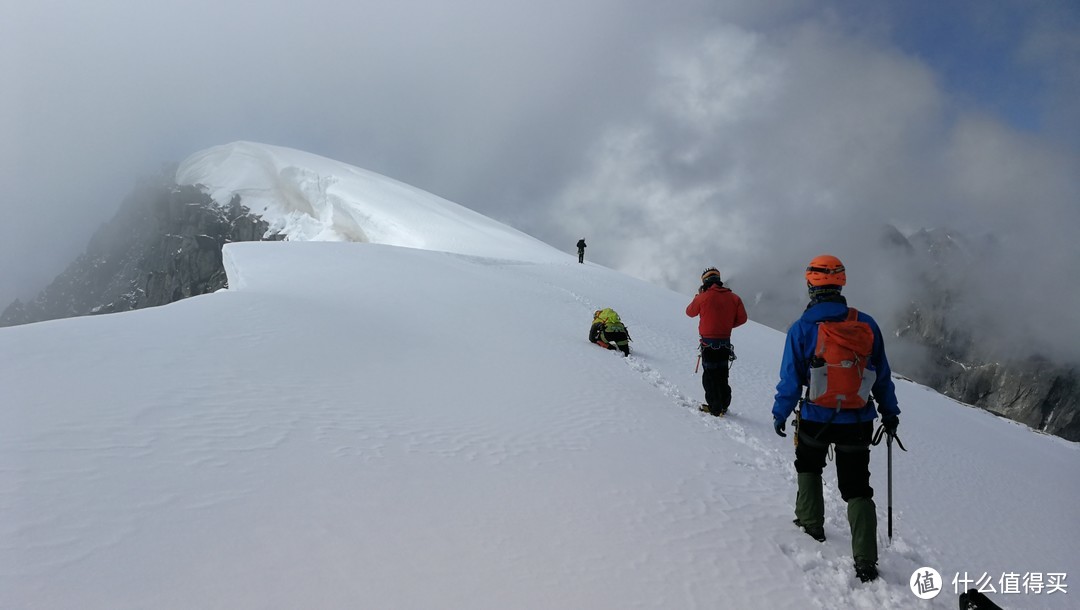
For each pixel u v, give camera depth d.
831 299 4.81
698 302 10.09
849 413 4.63
